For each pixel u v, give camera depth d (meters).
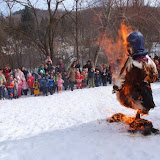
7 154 3.30
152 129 3.78
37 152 3.21
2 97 10.93
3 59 18.58
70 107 8.10
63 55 21.92
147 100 3.81
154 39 18.23
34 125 5.93
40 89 11.56
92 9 15.42
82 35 19.53
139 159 2.63
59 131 4.92
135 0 16.58
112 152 2.91
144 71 3.75
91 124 5.02
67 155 2.98
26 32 16.77
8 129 5.68
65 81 12.81
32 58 23.47
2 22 16.80
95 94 10.75
